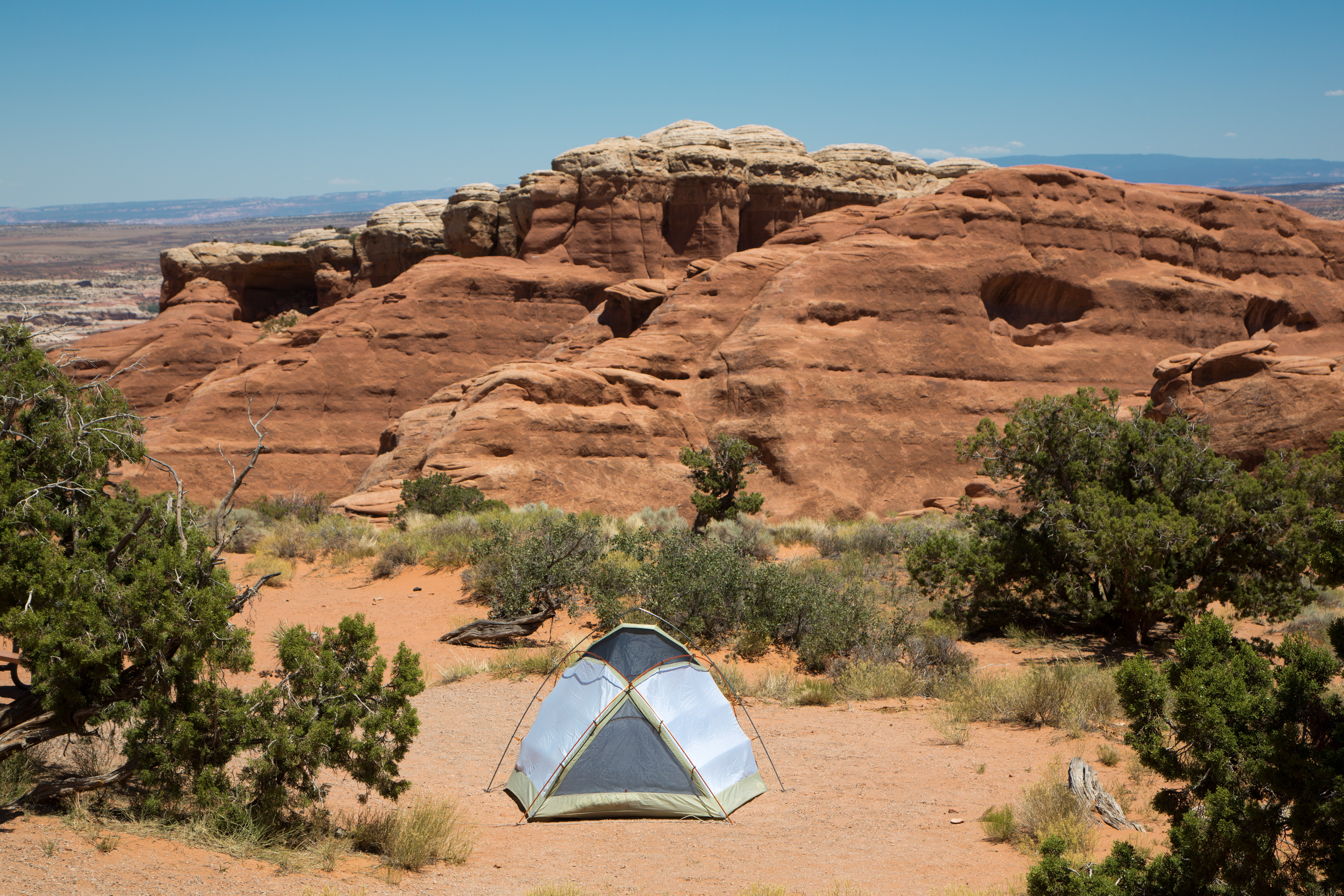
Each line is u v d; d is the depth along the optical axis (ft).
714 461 106.73
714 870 21.03
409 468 131.64
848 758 30.14
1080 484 48.08
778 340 141.08
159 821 20.24
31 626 19.95
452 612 52.24
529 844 23.26
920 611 52.11
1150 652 43.55
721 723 27.50
